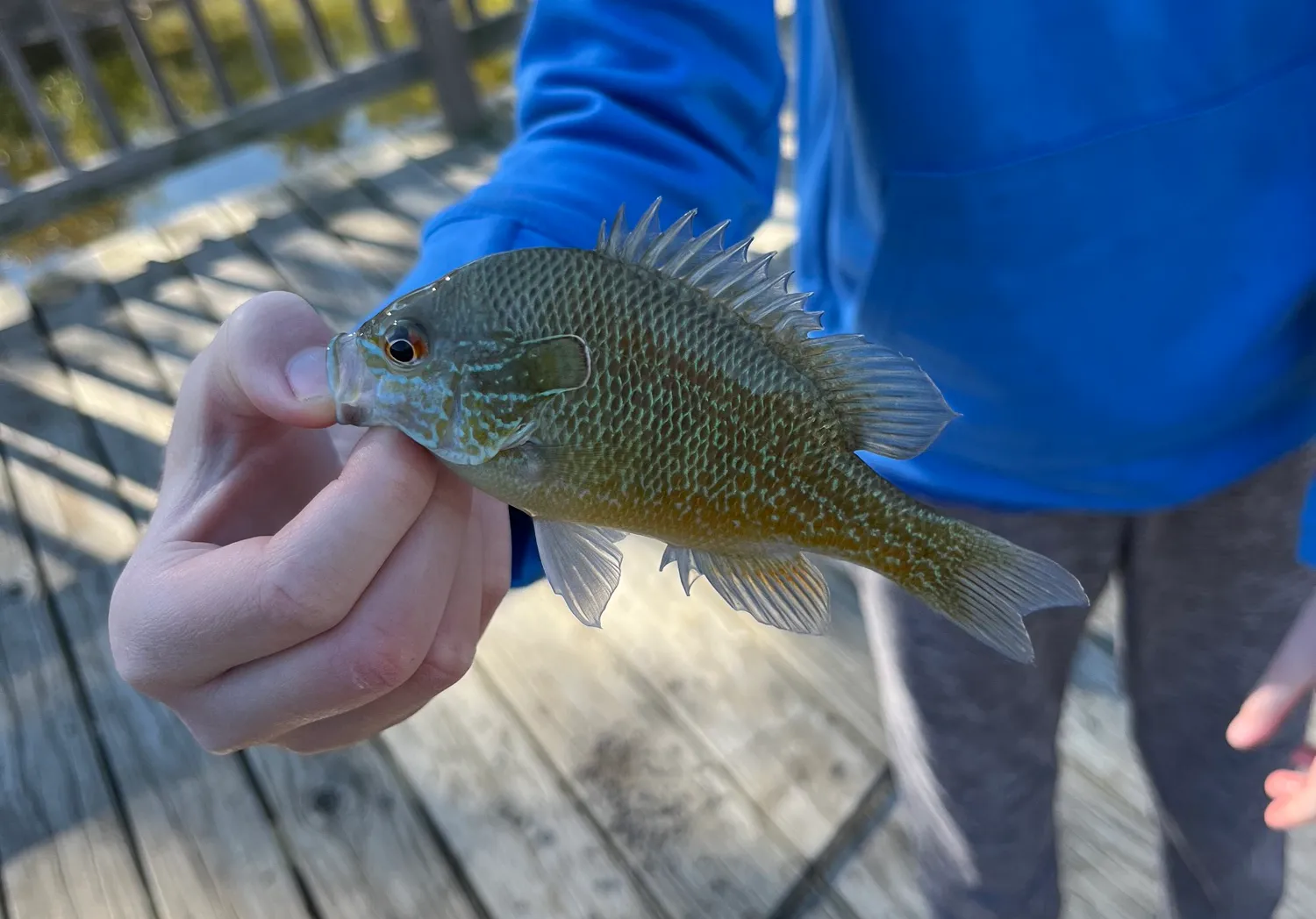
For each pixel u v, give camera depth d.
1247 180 0.25
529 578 0.25
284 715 0.19
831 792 0.47
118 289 0.89
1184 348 0.27
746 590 0.22
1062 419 0.28
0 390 0.79
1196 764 0.34
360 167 1.02
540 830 0.47
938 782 0.34
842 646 0.53
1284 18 0.24
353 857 0.47
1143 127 0.24
